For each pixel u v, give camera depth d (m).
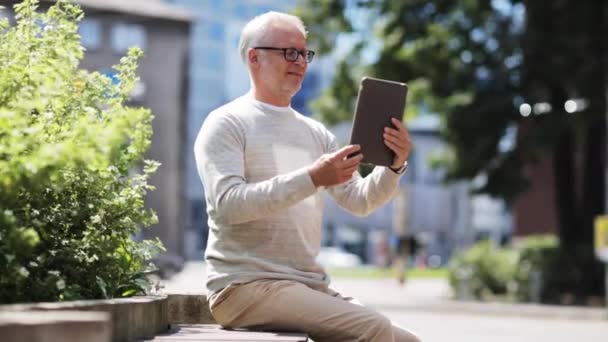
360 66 27.27
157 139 54.06
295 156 4.59
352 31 26.70
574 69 24.23
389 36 26.38
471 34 25.48
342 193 4.76
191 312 5.18
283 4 88.56
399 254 35.53
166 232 53.69
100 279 4.21
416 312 22.27
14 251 3.68
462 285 24.95
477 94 25.05
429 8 26.08
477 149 25.00
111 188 4.48
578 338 15.48
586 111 24.11
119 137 3.61
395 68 26.58
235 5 88.25
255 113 4.57
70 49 4.50
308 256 4.55
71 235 4.36
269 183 4.19
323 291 4.62
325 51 27.11
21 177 3.57
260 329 4.46
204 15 86.69
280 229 4.48
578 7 24.58
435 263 78.12
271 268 4.45
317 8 27.09
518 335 15.94
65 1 4.63
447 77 25.66
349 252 80.12
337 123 28.33
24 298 3.87
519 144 24.55
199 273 38.59
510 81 25.08
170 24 53.75
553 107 24.94
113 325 3.63
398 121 4.47
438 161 26.33
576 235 25.30
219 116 4.51
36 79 4.04
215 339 3.97
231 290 4.43
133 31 52.88
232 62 87.94
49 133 4.33
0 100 3.99
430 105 26.55
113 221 4.45
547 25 24.77
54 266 4.14
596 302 23.23
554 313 21.31
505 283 24.56
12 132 3.64
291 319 4.37
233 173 4.34
